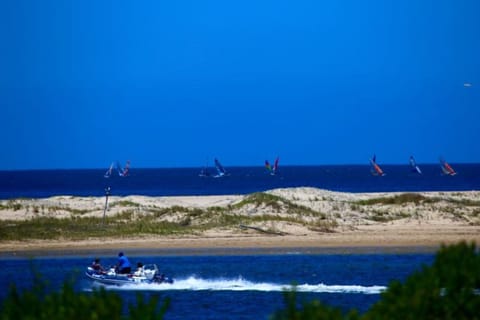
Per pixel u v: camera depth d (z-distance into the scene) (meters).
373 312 63.31
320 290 135.00
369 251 175.88
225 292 136.12
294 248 181.62
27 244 190.00
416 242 185.25
